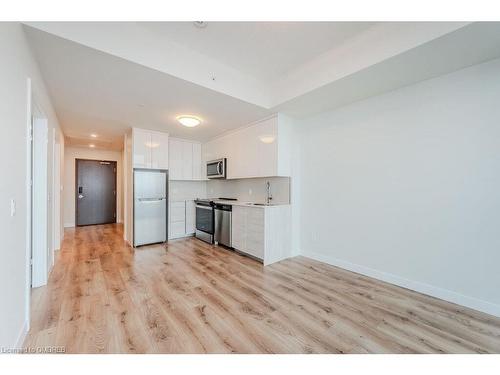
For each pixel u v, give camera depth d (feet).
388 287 8.57
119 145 20.35
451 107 7.48
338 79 7.98
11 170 4.61
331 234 11.14
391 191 8.95
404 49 6.32
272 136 11.81
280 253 11.78
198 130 14.70
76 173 21.08
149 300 7.39
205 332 5.79
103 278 9.12
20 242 5.17
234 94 9.40
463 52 6.35
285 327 6.04
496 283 6.68
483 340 5.56
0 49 4.09
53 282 8.71
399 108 8.71
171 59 7.59
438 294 7.72
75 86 8.37
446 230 7.59
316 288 8.46
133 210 13.96
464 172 7.24
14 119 4.81
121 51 6.59
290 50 8.15
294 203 12.50
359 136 9.98
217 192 18.11
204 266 10.71
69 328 5.85
